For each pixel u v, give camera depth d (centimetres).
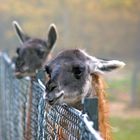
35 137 1193
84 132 761
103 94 1034
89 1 7162
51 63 1000
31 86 1334
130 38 7138
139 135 4156
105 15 7162
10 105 1892
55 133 966
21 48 1542
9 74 1958
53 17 7150
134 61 7012
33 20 7112
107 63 1030
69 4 7162
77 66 988
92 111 809
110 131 1039
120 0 6938
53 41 1562
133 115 5322
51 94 962
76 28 7162
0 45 7006
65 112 911
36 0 7225
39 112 1120
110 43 7188
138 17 7062
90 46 7169
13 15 7119
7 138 2022
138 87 6644
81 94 989
